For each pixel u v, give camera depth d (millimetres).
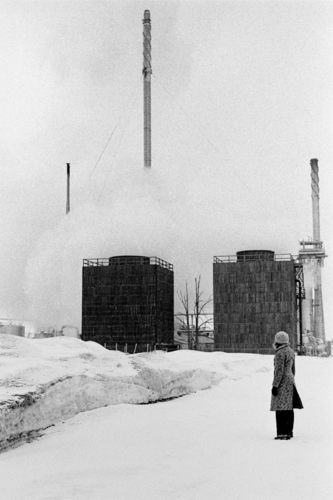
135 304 71562
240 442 11219
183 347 88062
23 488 8172
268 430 12977
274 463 8922
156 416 15922
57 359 18219
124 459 10039
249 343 70938
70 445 12023
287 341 11672
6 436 12125
